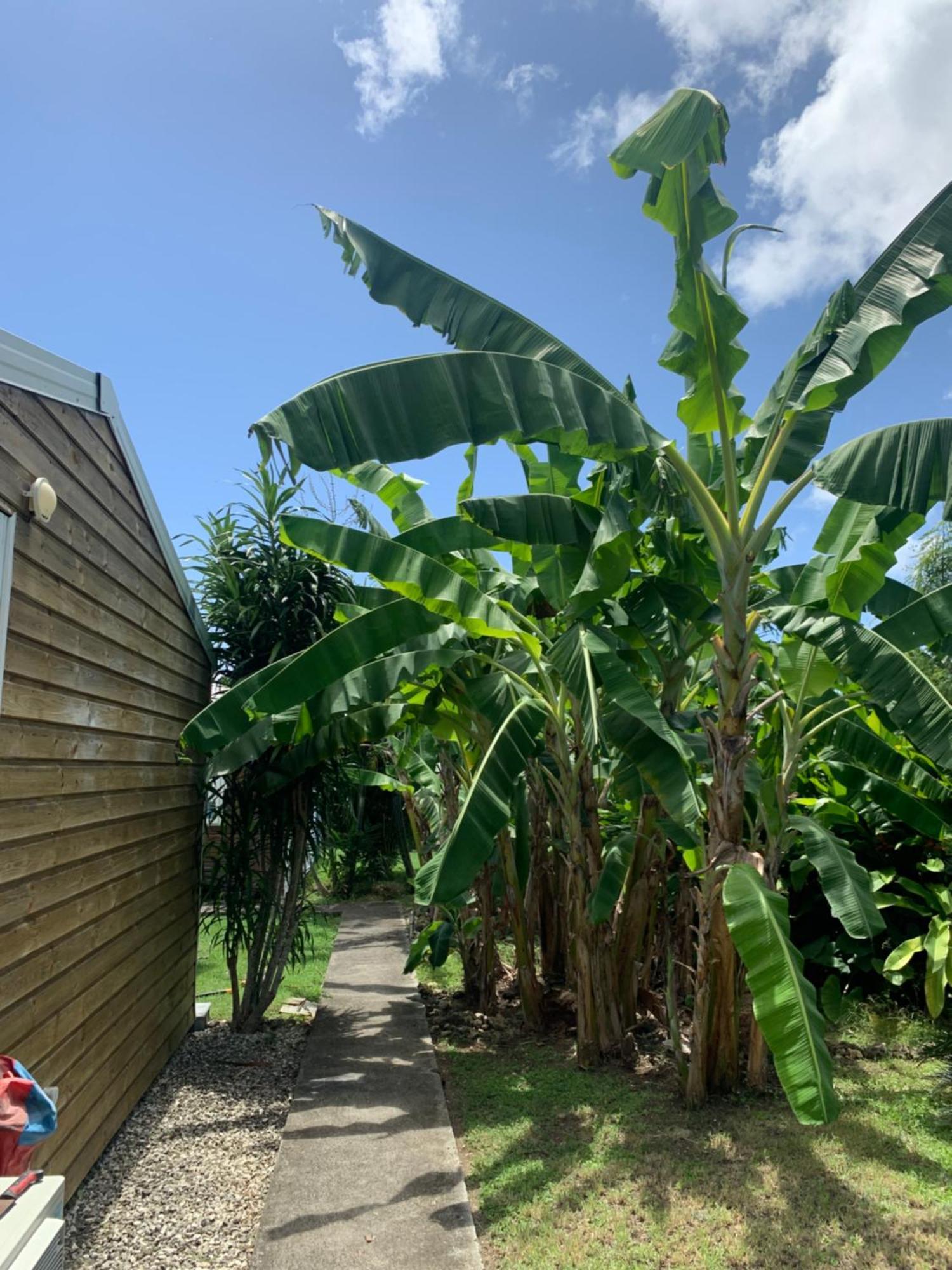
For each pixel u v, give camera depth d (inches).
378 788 531.2
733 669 179.3
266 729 235.8
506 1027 269.0
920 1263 131.3
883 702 191.8
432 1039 255.3
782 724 223.3
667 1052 237.8
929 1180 159.3
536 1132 183.3
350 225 179.8
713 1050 203.0
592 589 193.0
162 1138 180.9
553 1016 275.9
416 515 264.5
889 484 158.4
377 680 227.9
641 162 151.2
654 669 236.5
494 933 289.7
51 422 140.3
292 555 270.2
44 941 132.6
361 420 148.9
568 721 234.2
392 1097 200.7
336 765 270.5
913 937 263.4
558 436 172.4
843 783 268.7
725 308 165.9
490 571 257.4
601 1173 161.6
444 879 188.4
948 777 266.5
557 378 165.8
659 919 294.2
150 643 201.6
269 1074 222.1
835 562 204.2
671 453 175.2
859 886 225.1
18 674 124.3
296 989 311.6
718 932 195.3
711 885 188.5
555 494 227.3
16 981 121.6
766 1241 137.6
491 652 261.9
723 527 178.2
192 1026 260.1
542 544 211.0
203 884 261.0
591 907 220.1
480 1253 133.3
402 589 199.3
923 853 289.9
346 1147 172.1
